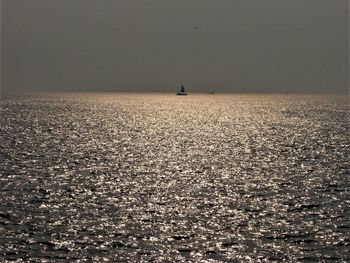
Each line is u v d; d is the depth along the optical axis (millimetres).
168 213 44031
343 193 52500
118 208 45562
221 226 40375
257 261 33188
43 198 48750
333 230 39531
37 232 38094
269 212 44719
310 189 54531
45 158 75062
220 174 63469
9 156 76125
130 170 65750
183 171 65500
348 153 84938
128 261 32875
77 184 55781
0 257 33000
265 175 63000
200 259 33406
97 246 35406
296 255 34219
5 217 41781
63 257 33312
